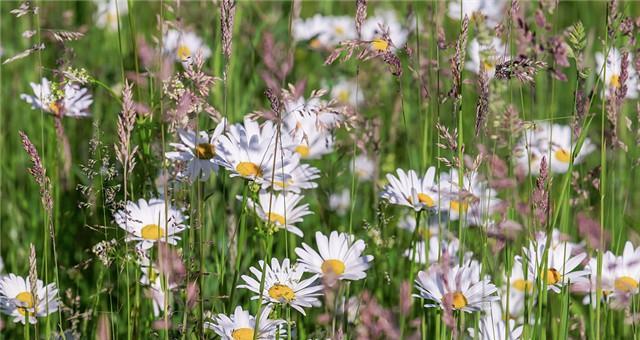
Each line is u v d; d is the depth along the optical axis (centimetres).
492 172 162
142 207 162
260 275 158
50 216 157
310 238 180
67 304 170
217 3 183
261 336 156
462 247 159
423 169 171
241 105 188
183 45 190
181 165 161
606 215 177
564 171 186
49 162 179
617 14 164
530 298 164
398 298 173
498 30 165
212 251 171
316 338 163
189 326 160
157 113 173
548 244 158
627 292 160
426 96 165
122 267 160
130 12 170
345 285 168
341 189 188
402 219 178
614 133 167
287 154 165
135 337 162
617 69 181
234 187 177
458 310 157
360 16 159
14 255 179
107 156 161
